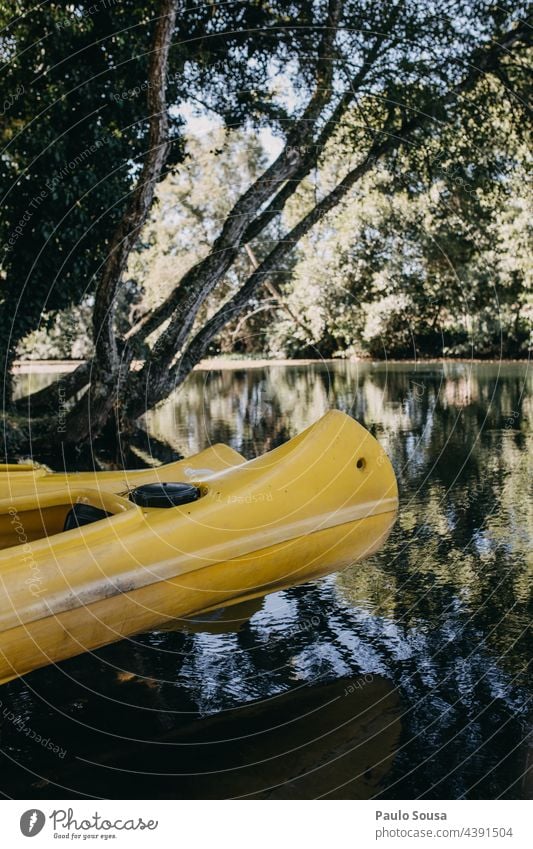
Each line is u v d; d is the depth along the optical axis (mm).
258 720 2285
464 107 8352
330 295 13180
